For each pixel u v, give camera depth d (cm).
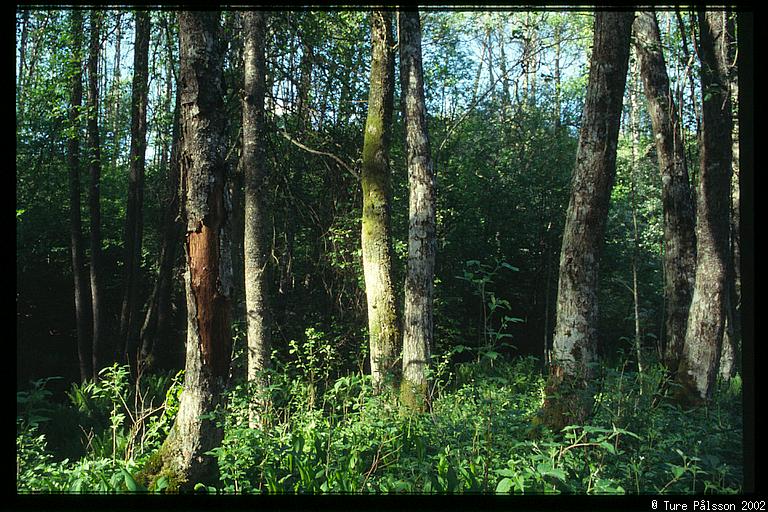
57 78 1409
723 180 920
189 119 527
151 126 1647
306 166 1391
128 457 604
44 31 1378
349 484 491
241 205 1451
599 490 432
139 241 1589
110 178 2067
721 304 909
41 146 1705
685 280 1073
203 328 532
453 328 1720
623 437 583
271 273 1508
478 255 1934
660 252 2250
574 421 620
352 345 1395
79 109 1410
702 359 912
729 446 575
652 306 2150
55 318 1919
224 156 539
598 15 713
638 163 2184
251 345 960
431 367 923
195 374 533
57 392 1519
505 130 2167
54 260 1944
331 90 1394
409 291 944
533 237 2036
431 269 956
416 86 1002
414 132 992
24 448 538
